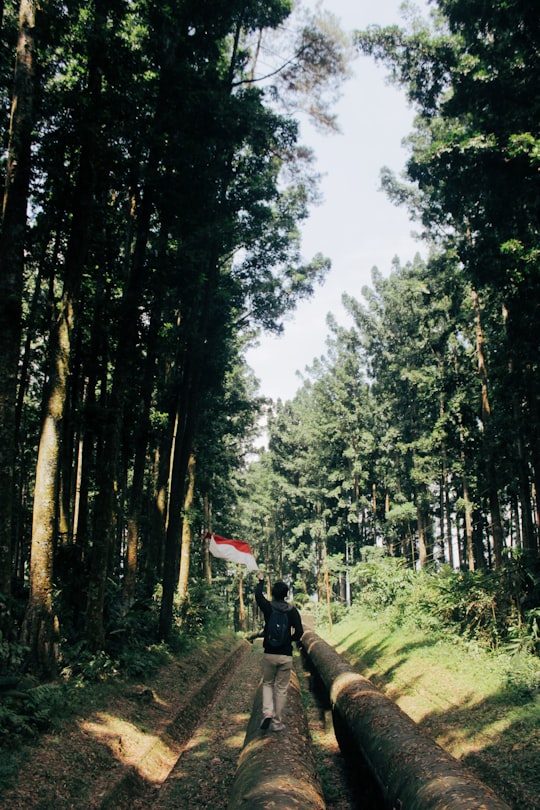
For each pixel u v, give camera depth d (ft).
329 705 36.32
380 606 79.30
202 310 53.78
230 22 43.62
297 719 21.88
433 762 15.17
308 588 163.63
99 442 51.75
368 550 122.93
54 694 22.71
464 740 25.08
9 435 25.62
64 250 43.27
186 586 67.87
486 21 46.32
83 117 31.35
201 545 107.24
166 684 34.88
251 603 193.77
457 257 54.70
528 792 18.39
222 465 92.99
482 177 46.57
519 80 43.78
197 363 53.01
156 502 67.31
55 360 29.27
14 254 26.61
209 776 21.68
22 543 66.39
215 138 39.32
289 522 169.48
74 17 32.58
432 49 54.70
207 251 41.98
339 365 141.90
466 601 44.70
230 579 162.61
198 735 28.40
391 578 79.41
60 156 33.78
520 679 29.63
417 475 108.68
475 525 111.24
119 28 34.96
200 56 42.11
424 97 58.90
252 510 164.45
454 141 46.70
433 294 78.54
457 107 48.57
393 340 122.93
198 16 39.93
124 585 45.42
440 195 54.08
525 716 24.63
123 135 34.27
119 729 23.89
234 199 49.42
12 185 27.02
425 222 70.59
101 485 35.17
